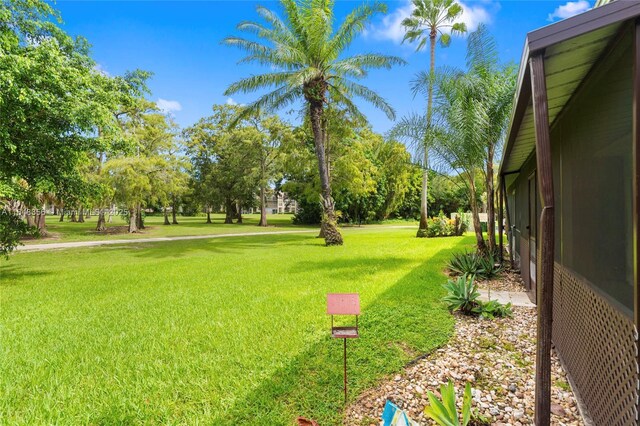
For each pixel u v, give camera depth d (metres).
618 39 1.92
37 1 7.70
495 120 8.03
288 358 3.33
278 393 2.72
